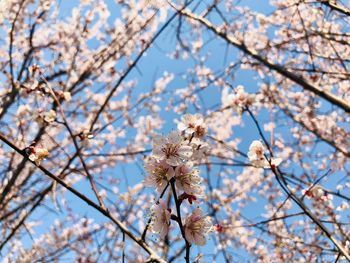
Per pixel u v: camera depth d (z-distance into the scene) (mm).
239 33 5445
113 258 5266
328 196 3342
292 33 5602
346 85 5441
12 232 4164
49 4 5738
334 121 5809
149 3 4730
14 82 4348
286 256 4754
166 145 1657
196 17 5141
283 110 5098
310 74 5262
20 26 5605
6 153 4953
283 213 5363
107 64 5590
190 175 1633
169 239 3656
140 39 5746
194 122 1857
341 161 5477
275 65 4535
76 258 5176
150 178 1642
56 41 5754
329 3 3906
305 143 5969
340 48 5430
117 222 1887
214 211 4562
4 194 4258
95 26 5801
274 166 2295
